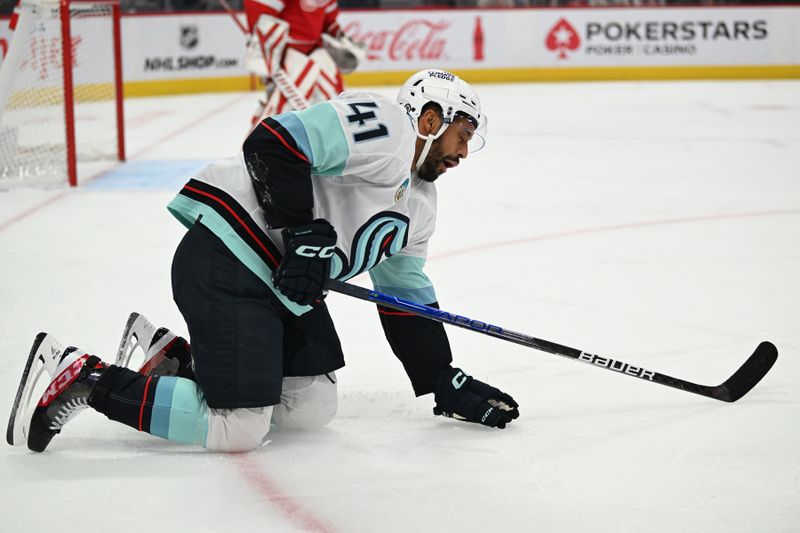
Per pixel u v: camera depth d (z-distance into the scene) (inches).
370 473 249.0
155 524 220.1
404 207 261.7
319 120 238.5
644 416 290.0
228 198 252.2
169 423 253.4
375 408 300.7
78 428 280.5
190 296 252.2
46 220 609.0
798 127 1008.2
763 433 273.6
